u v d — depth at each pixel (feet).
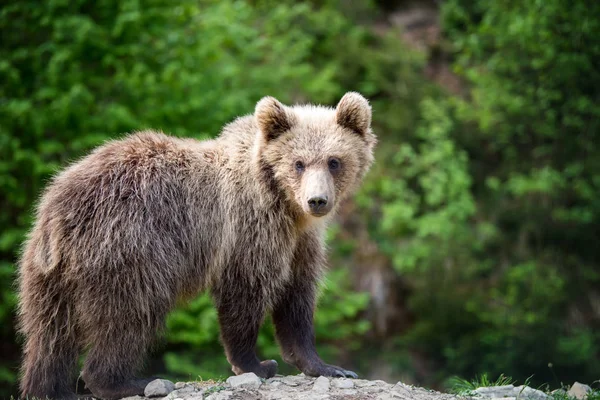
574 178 57.41
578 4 51.29
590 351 52.90
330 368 25.68
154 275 24.27
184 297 25.94
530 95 56.65
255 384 24.02
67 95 47.21
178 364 47.09
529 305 55.57
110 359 24.08
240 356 25.98
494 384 26.73
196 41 52.80
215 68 54.65
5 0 49.96
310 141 25.89
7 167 47.57
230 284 25.66
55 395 24.67
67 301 24.31
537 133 58.54
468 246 58.75
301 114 27.25
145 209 24.59
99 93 51.11
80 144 47.55
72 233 23.97
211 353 49.93
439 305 57.82
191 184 25.61
